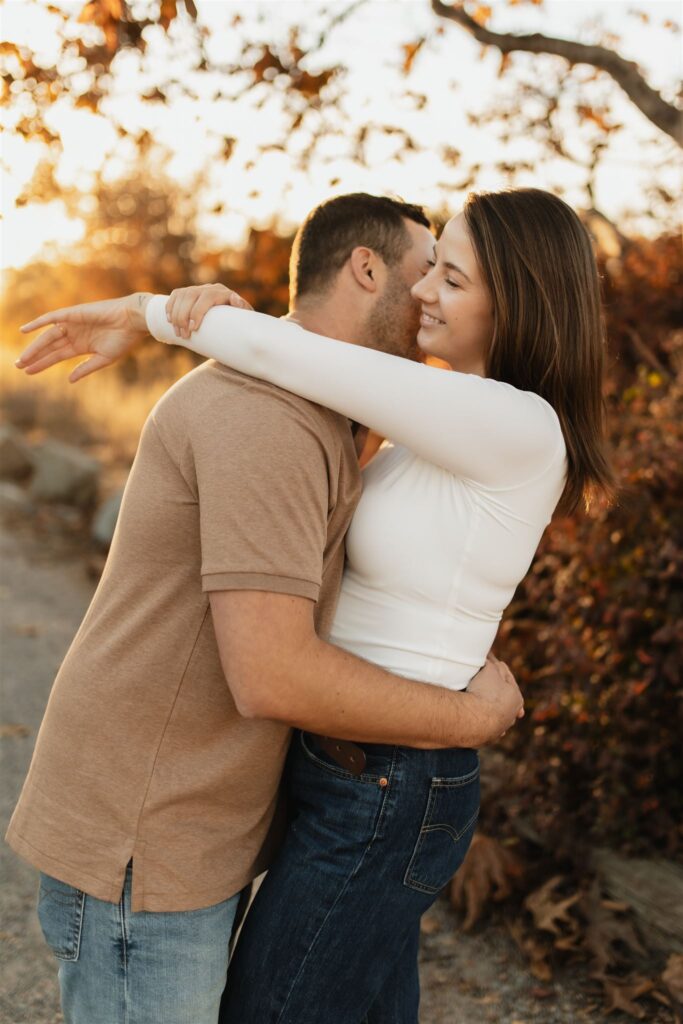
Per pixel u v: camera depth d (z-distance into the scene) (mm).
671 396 3469
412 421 1565
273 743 1631
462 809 1688
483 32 3676
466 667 1733
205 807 1591
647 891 2867
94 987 1592
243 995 1630
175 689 1568
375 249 1838
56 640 5473
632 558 3111
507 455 1609
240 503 1469
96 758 1586
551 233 1751
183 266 15039
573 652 3092
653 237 4809
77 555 7324
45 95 2863
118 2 2699
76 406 11609
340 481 1602
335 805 1626
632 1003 2570
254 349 1577
